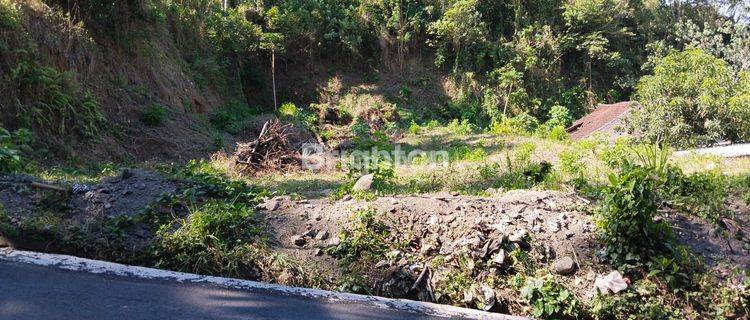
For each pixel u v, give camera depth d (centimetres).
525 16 2823
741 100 1268
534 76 2675
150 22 1455
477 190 632
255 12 2408
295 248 430
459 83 2611
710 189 521
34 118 917
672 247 405
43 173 707
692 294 374
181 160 1139
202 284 370
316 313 339
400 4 2678
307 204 496
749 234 450
